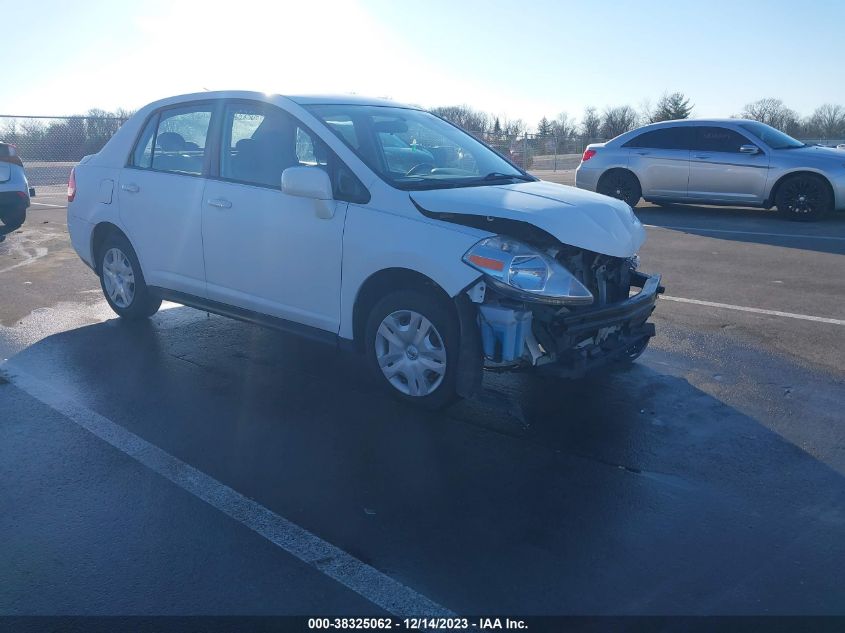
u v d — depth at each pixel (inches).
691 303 287.4
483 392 174.2
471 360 169.9
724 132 515.2
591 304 175.5
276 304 205.6
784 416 186.4
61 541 132.2
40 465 159.3
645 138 539.8
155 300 256.1
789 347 236.4
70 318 267.1
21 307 281.0
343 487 151.6
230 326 259.0
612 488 151.8
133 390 200.4
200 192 219.3
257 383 206.5
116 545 131.1
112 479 153.9
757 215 522.9
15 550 129.5
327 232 188.7
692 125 525.3
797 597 118.2
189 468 158.7
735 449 169.0
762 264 356.2
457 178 198.8
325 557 128.3
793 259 366.6
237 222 209.3
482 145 231.9
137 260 248.2
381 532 135.8
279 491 149.9
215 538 133.5
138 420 181.9
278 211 199.5
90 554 128.4
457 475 156.8
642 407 191.8
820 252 383.2
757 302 288.4
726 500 147.5
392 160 196.7
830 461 163.8
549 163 1262.3
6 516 139.9
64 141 783.7
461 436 174.9
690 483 154.1
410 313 179.6
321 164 193.8
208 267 221.1
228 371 215.5
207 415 185.3
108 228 254.4
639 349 205.3
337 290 190.1
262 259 205.5
